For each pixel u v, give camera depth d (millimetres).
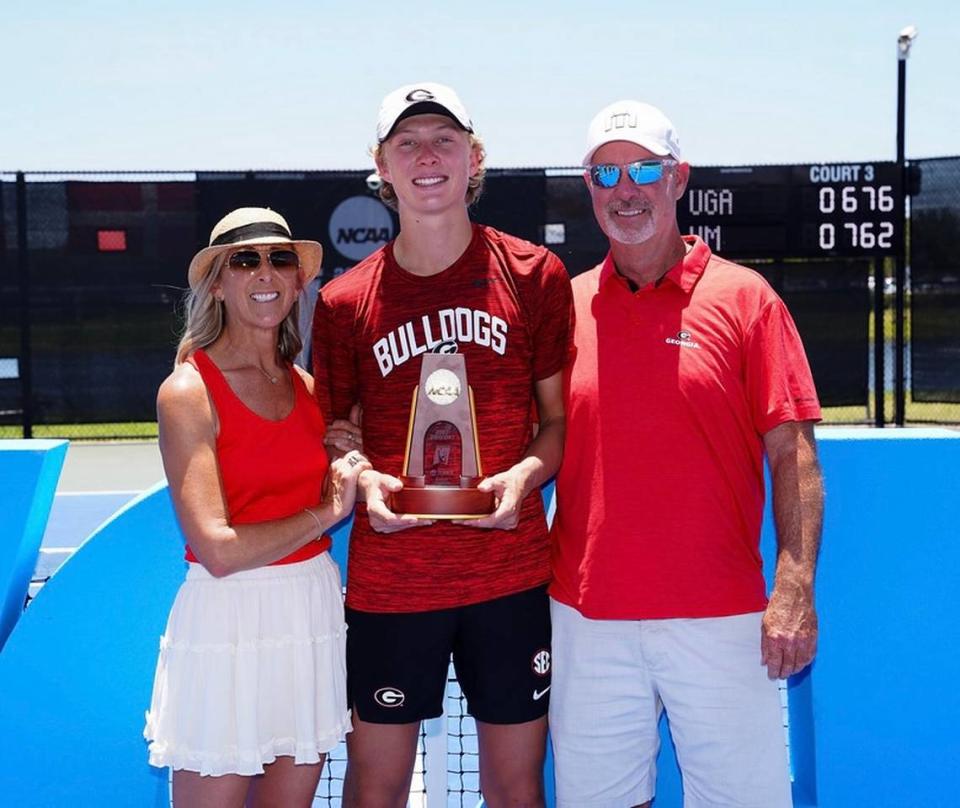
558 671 2857
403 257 2752
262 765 2576
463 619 2744
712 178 10086
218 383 2615
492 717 2783
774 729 2771
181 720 2562
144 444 10602
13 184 10039
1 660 3178
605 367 2750
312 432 2756
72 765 3193
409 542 2701
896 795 3230
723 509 2723
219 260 2656
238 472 2613
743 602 2725
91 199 10094
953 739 3217
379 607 2727
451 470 2795
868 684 3217
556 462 2756
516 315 2705
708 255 2818
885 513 3209
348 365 2795
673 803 3342
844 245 10156
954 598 3207
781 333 2703
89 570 3193
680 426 2699
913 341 10383
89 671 3191
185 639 2576
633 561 2717
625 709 2795
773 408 2666
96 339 10219
